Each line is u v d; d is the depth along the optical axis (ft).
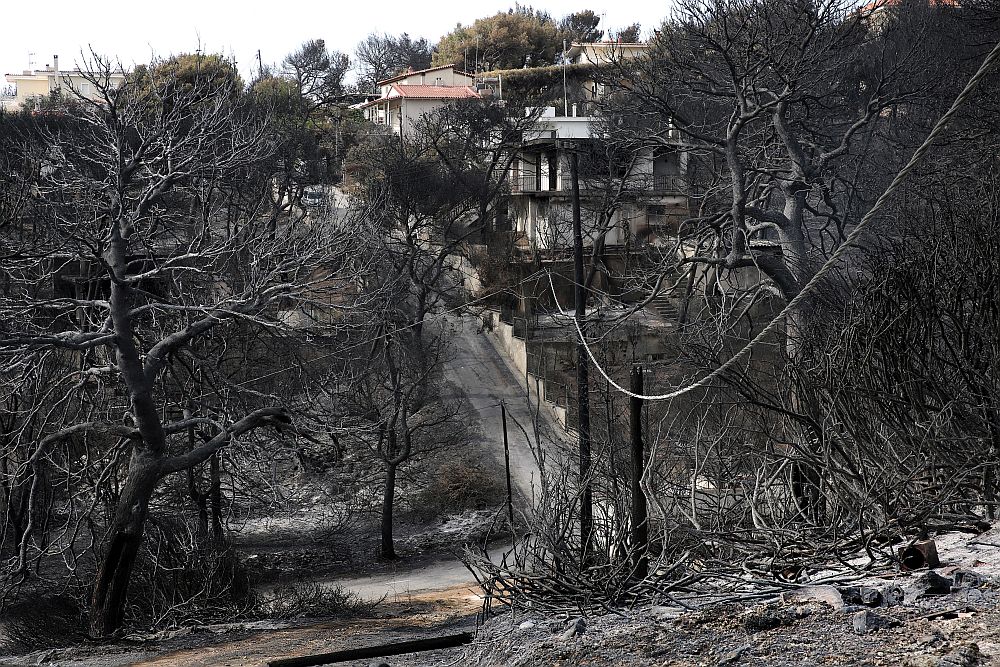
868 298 36.83
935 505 29.99
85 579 86.99
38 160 99.66
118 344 83.61
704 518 36.32
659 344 132.98
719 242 123.85
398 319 131.03
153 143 90.63
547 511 35.09
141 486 83.10
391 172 184.85
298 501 137.59
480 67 393.50
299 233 119.14
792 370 39.06
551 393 164.66
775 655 20.17
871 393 33.73
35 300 86.79
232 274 104.88
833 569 28.81
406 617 71.51
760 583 28.19
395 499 139.33
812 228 159.33
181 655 55.26
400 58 474.08
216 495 104.83
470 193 197.57
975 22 130.82
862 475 32.55
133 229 87.81
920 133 125.70
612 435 42.57
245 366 112.57
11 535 105.40
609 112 168.04
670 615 26.68
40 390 87.92
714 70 124.57
